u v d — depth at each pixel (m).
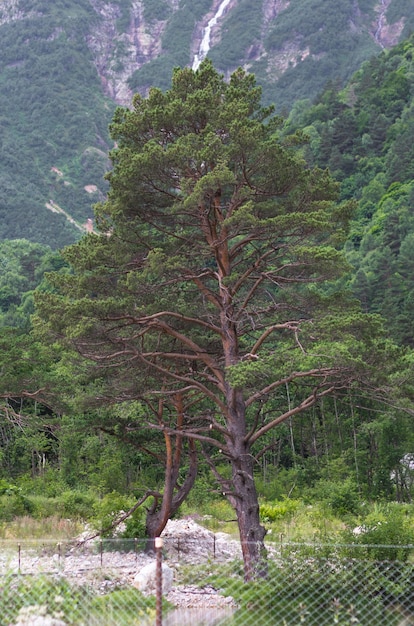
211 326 22.61
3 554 22.72
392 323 63.41
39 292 22.83
